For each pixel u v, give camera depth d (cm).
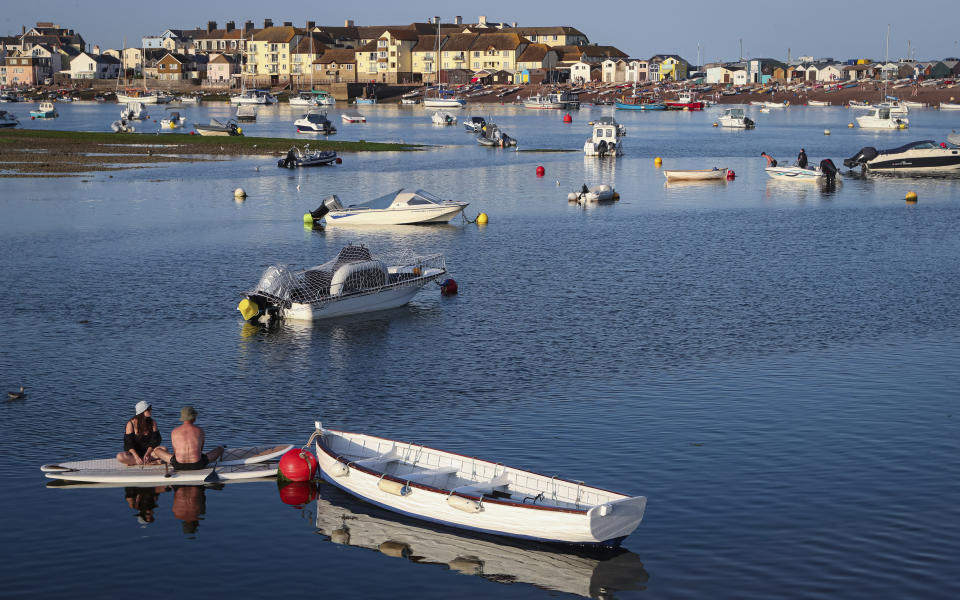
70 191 8100
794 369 3216
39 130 14088
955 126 18638
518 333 3712
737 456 2473
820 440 2580
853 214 7088
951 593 1816
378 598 1847
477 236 6075
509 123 19950
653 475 2359
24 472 2406
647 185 9094
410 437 2620
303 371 3250
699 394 2966
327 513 2209
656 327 3778
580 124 19688
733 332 3697
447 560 1992
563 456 2477
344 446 2406
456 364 3319
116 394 3008
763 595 1823
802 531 2064
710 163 11281
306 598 1842
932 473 2361
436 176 9662
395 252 5469
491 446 2548
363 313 4066
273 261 5194
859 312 4000
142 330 3766
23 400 2939
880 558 1948
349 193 8231
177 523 2148
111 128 15488
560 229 6362
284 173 9725
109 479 2328
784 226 6475
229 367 3297
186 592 1856
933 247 5603
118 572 1927
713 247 5619
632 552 1994
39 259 5184
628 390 3011
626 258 5259
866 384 3052
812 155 12338
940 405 2853
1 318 3919
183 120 17650
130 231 6172
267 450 2508
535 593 1856
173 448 2433
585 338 3628
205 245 5697
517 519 2025
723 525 2097
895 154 10056
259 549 2034
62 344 3556
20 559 1972
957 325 3781
